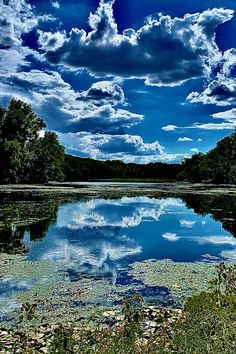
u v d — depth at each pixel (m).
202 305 6.25
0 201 34.16
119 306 9.41
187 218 26.62
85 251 15.40
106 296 10.16
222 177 93.62
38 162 68.94
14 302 9.58
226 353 4.87
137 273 12.37
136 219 25.98
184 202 38.88
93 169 127.06
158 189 62.62
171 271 12.65
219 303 6.36
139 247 16.50
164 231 21.00
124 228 21.88
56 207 31.34
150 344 5.52
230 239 18.67
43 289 10.62
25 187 57.50
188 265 13.43
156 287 10.97
